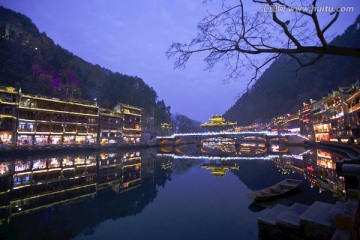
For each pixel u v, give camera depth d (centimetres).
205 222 1598
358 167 1134
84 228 1523
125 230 1481
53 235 1411
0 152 4869
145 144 10181
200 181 3091
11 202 2011
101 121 8525
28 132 6050
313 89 10062
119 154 6956
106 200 2159
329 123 7600
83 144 7162
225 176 3447
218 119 12150
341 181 2630
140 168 4222
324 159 4578
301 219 908
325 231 838
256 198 1788
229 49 634
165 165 4734
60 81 10831
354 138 5319
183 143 14988
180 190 2580
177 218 1688
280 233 978
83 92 11788
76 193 2366
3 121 5544
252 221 1585
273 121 13762
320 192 2148
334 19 521
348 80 8469
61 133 6925
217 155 7075
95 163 4625
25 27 11794
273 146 11225
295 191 2144
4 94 5669
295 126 11125
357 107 5459
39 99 6350
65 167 3953
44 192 2352
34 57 10238
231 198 2214
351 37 9556
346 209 580
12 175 3134
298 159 5134
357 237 584
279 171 3653
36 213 1773
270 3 547
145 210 1880
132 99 14650
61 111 6912
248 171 3828
